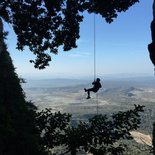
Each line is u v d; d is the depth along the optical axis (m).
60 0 15.59
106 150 11.99
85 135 12.02
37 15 15.80
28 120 16.38
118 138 12.00
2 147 13.61
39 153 15.75
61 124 12.95
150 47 13.53
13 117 16.64
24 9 15.68
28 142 15.20
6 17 16.02
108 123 12.13
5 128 14.66
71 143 12.06
